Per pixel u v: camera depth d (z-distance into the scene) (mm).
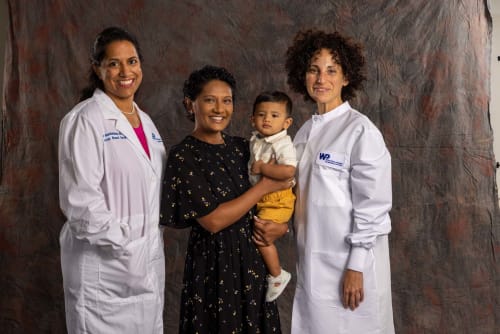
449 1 3254
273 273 2025
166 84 3326
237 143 2115
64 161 1858
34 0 3271
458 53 3252
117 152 1896
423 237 3277
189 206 1890
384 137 3287
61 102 3256
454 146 3248
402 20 3271
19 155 3281
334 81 2035
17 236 3262
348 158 1955
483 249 3248
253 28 3318
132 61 1951
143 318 1954
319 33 2119
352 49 2104
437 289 3270
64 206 1847
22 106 3279
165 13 3318
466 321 3256
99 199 1826
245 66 3324
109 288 1894
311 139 2068
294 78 2242
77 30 3273
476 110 3260
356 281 1921
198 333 1907
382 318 2014
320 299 2002
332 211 1967
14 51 3291
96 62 1956
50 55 3264
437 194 3268
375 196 1910
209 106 1927
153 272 1973
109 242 1812
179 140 3330
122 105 2010
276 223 1987
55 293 3244
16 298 3250
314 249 2004
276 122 2041
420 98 3271
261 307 2006
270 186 1949
